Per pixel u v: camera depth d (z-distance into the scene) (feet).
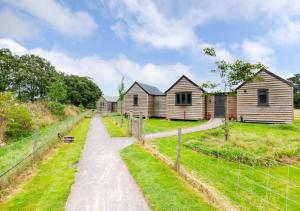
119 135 58.54
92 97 246.27
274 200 19.60
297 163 30.17
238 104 77.87
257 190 21.48
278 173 26.30
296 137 46.11
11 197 20.68
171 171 27.12
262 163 28.91
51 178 25.61
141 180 24.73
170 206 18.65
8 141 49.19
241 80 43.19
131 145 43.96
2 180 22.04
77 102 230.48
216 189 21.38
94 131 67.46
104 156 36.04
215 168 27.50
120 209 18.47
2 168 26.73
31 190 22.18
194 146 37.58
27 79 177.06
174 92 91.09
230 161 30.48
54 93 116.06
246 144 37.73
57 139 46.88
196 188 22.29
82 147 42.93
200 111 85.92
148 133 56.75
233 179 24.09
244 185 22.54
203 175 25.07
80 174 27.22
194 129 60.44
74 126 78.48
